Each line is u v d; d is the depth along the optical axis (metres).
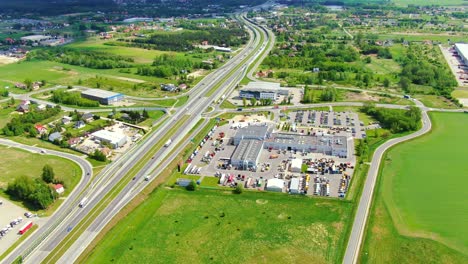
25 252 152.25
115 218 172.88
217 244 155.38
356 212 172.25
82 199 185.38
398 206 176.25
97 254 151.12
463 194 184.75
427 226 162.75
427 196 183.50
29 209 179.50
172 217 172.88
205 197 187.38
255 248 152.38
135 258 148.88
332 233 159.38
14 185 188.12
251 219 170.00
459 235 157.00
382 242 153.62
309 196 185.25
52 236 161.88
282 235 159.12
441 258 144.50
